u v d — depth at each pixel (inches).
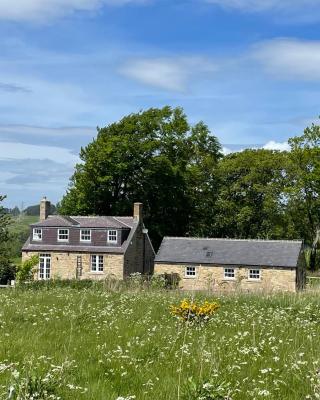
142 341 508.1
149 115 3026.6
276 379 361.1
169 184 2972.4
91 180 2906.0
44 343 498.9
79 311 737.0
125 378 376.8
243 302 933.8
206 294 1096.2
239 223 3253.0
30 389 295.9
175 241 2429.9
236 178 3380.9
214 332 562.9
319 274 2947.8
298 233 3250.5
